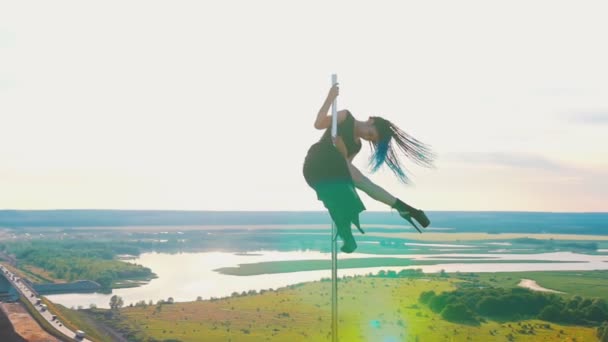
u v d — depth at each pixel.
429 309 196.25
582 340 153.88
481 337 158.00
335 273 8.26
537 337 158.25
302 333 162.50
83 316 175.38
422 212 8.09
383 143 8.20
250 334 160.38
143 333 157.88
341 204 7.47
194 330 163.50
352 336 157.12
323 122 7.99
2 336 91.31
